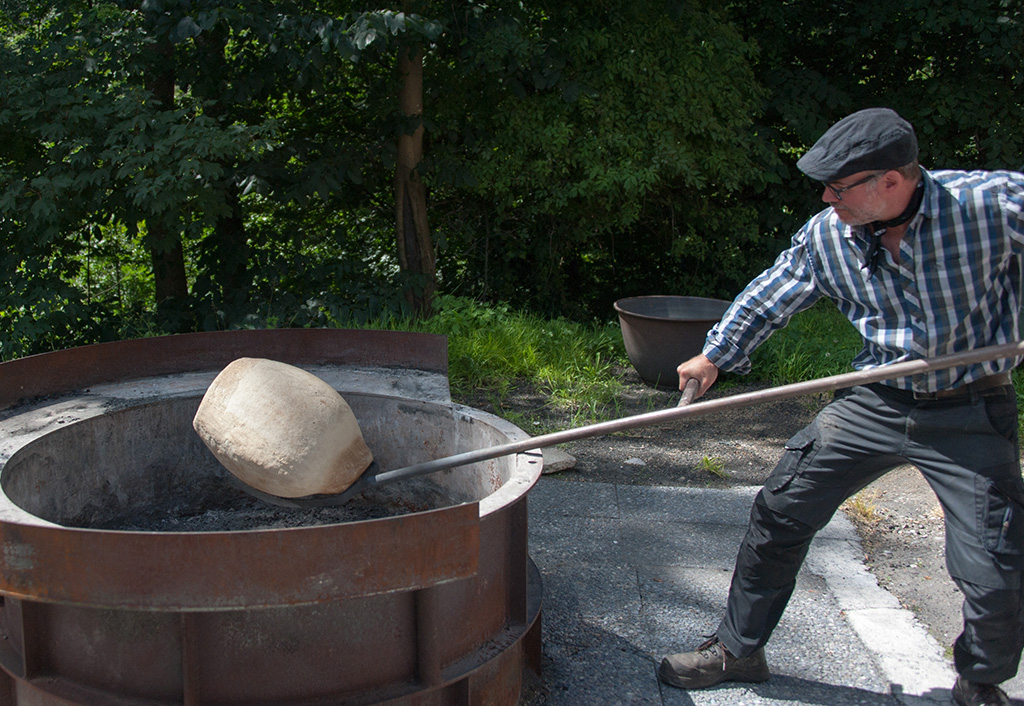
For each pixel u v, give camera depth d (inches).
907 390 91.0
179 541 67.7
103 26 253.3
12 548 69.5
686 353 244.4
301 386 93.7
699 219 354.3
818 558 141.1
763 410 232.2
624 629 118.8
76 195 248.7
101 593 68.6
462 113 312.5
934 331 87.4
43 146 263.4
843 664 111.4
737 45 312.8
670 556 141.5
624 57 299.1
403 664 83.1
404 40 267.0
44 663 81.0
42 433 101.7
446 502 119.8
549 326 287.9
